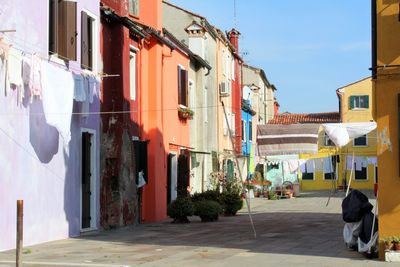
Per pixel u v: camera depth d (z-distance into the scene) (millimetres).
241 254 11625
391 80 10656
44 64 12531
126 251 12102
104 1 18000
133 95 19922
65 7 14391
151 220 20828
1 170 11805
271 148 24156
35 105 13109
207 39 30016
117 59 17828
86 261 10617
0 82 11695
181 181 24297
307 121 57469
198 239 14484
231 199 23047
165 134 22797
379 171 10664
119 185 17516
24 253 11656
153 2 22078
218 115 32000
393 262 10391
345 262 10469
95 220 16234
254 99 49062
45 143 13570
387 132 10641
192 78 27781
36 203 13148
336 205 29797
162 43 22016
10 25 12125
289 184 41219
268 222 19531
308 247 12727
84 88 14867
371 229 11164
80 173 15406
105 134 17391
